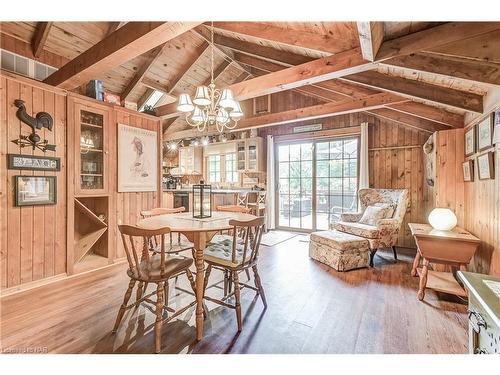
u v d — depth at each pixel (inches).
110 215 132.0
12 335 71.4
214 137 260.2
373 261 140.5
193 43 175.8
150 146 154.0
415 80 96.7
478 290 40.2
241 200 214.2
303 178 220.7
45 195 107.0
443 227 103.0
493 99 82.3
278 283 110.0
